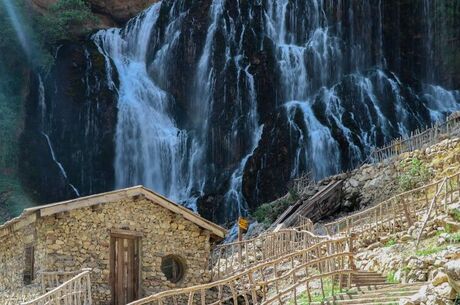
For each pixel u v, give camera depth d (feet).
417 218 73.77
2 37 151.74
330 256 58.49
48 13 158.92
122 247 77.51
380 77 161.48
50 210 73.00
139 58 165.48
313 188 111.55
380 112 157.48
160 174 154.92
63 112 152.97
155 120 159.02
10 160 144.77
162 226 79.92
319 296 58.13
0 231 80.12
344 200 106.83
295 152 151.12
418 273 59.06
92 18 162.91
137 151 155.12
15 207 139.54
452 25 163.12
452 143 93.25
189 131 158.81
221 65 160.76
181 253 80.53
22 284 75.77
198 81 161.38
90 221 75.66
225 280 52.80
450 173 86.94
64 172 150.00
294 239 77.51
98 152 152.97
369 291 55.93
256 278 78.69
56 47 157.28
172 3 166.91
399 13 166.71
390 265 62.85
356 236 74.08
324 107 157.17
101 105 155.02
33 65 153.48
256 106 157.99
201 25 163.32
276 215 112.57
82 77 155.94
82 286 70.38
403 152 106.73
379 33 166.40
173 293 50.42
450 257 58.03
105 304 74.74
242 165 153.38
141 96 160.35
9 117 146.61
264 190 148.77
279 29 165.17
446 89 162.61
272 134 153.38
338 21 166.09
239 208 147.95
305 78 161.79
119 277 76.59
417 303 46.65
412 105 160.25
